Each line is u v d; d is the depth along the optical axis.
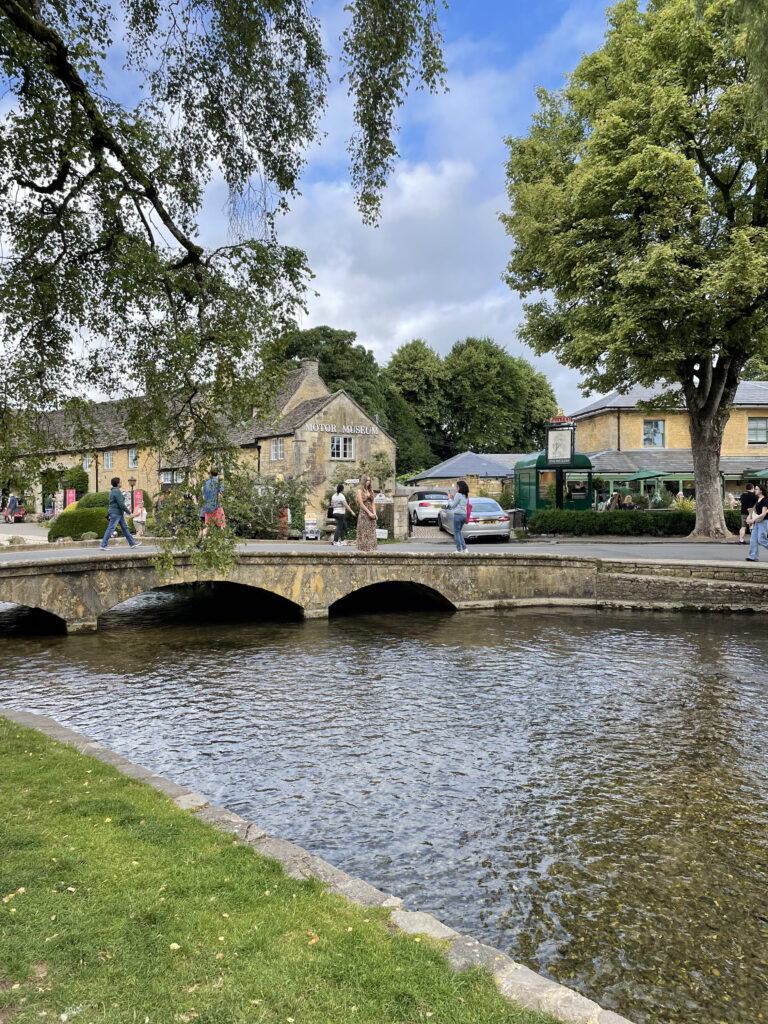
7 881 3.45
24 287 6.48
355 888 3.69
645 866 4.77
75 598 13.45
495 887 4.51
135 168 6.31
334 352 51.78
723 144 20.12
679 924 4.11
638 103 20.47
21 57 5.52
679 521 26.59
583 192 21.09
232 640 12.97
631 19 23.03
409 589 18.92
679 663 10.87
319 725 7.82
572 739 7.36
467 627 14.44
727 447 38.59
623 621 15.15
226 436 6.67
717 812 5.60
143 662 11.02
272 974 2.78
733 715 8.13
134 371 6.94
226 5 6.82
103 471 44.69
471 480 43.66
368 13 7.21
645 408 27.23
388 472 33.75
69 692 9.19
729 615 15.77
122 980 2.69
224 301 6.73
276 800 5.82
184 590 20.88
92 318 7.00
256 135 7.75
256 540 24.48
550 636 13.35
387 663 10.97
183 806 4.73
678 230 20.56
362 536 16.19
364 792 5.99
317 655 11.59
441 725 7.82
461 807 5.70
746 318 20.48
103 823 4.29
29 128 5.77
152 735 7.44
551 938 3.97
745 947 3.89
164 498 6.66
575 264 22.58
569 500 29.22
